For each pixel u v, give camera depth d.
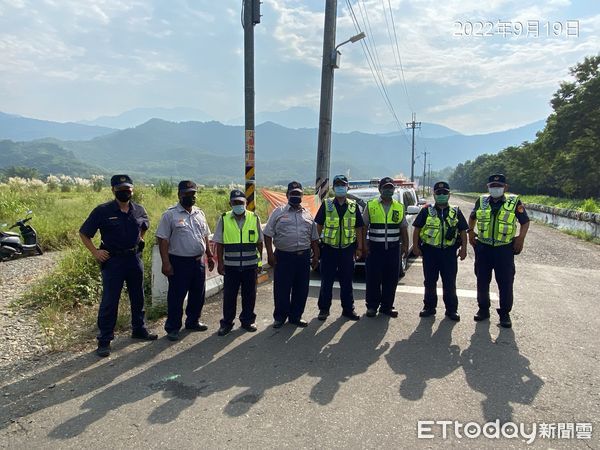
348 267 5.90
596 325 5.62
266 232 5.68
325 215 5.89
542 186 47.28
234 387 3.92
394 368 4.31
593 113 29.59
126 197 4.84
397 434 3.17
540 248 13.01
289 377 4.12
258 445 3.04
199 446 3.03
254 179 8.69
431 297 5.98
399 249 6.03
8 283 7.80
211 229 12.54
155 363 4.47
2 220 12.52
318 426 3.27
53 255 10.28
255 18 8.30
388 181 5.90
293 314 5.71
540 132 39.31
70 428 3.27
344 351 4.77
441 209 5.86
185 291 5.25
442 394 3.77
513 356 4.60
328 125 11.04
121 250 4.82
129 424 3.32
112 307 4.74
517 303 6.65
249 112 8.52
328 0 10.72
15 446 3.06
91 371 4.28
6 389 3.92
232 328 5.61
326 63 10.86
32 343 5.02
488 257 5.71
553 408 3.55
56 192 27.70
